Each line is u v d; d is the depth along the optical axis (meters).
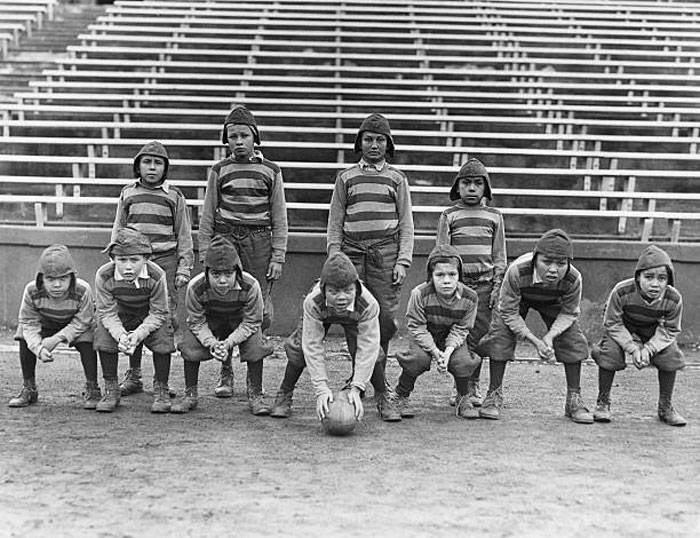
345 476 3.71
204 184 7.99
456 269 4.64
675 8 14.27
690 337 7.41
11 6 13.84
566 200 8.48
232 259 4.61
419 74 11.58
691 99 10.57
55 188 8.38
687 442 4.43
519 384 5.94
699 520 3.27
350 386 4.65
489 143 9.71
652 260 4.64
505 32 13.02
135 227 5.38
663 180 8.77
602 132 10.05
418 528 3.11
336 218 5.33
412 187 8.23
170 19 13.01
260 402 4.93
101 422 4.60
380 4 14.11
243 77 10.91
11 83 11.36
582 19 13.86
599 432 4.61
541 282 4.72
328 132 9.30
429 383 5.95
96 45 12.43
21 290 7.45
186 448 4.11
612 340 4.86
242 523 3.13
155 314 4.87
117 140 8.78
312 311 4.54
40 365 6.22
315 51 12.26
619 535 3.10
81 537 2.99
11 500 3.36
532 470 3.86
